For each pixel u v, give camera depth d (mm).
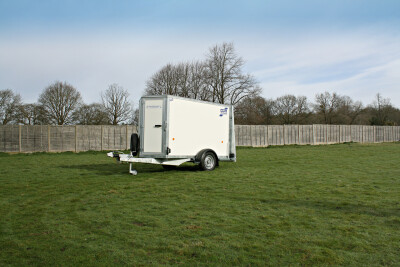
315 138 32250
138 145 11078
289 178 9797
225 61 42219
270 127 29328
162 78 45906
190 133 11352
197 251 3945
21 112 45281
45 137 21203
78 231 4777
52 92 47281
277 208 6051
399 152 20750
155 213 5773
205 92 43562
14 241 4352
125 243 4250
